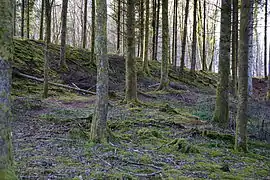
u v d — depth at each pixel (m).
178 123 9.99
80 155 5.93
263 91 25.50
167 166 5.64
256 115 12.60
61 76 17.56
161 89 18.45
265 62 30.22
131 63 13.20
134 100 13.25
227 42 10.45
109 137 7.11
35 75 16.56
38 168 4.98
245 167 6.11
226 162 6.39
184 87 20.67
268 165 6.39
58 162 5.41
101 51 6.86
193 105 15.02
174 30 30.03
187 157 6.45
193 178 5.02
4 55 3.28
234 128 10.12
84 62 21.73
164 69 18.47
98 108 6.98
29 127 8.41
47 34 13.55
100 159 5.73
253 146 8.25
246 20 7.14
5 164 3.35
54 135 7.56
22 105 10.92
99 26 6.77
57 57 20.56
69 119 9.46
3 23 3.27
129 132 8.42
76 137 7.30
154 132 8.25
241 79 7.32
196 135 8.55
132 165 5.54
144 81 21.50
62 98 13.84
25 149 6.16
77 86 16.59
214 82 26.41
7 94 3.36
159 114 11.45
